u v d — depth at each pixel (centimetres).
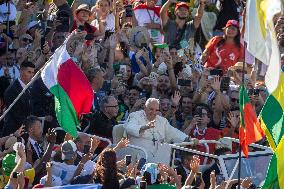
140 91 4678
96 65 4731
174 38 5266
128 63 4875
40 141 4072
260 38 3628
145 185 3500
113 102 4322
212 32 5350
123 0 5334
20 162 3647
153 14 5300
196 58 5088
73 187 3525
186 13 5278
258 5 3622
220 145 4306
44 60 4628
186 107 4600
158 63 4812
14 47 4759
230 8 5384
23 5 5009
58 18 4897
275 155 3638
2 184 3719
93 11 5038
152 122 4253
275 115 3778
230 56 5109
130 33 5000
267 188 3659
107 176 3572
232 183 3916
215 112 4572
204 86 4638
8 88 4244
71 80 3888
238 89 4647
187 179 3812
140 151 4194
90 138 4131
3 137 4056
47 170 3662
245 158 4188
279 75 3622
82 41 4738
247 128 3762
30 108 4256
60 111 3884
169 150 4247
